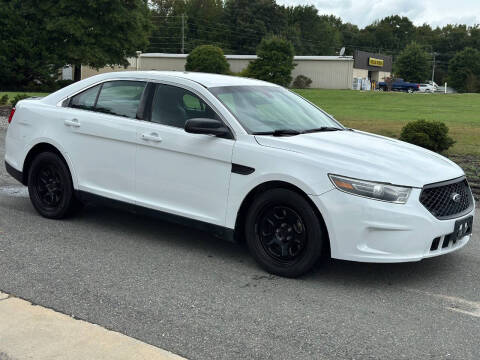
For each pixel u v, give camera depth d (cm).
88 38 4603
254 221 470
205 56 5434
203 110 505
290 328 367
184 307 396
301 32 13050
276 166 451
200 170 493
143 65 6469
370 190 421
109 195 557
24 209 654
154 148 520
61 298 404
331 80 6147
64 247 524
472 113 2700
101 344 328
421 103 3675
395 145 512
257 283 448
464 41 15425
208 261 499
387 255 423
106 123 554
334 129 543
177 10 10869
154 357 314
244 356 327
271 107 533
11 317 361
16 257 491
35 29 4581
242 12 10581
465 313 400
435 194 439
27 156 623
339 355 332
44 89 4797
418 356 334
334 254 434
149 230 591
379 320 384
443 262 514
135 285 436
